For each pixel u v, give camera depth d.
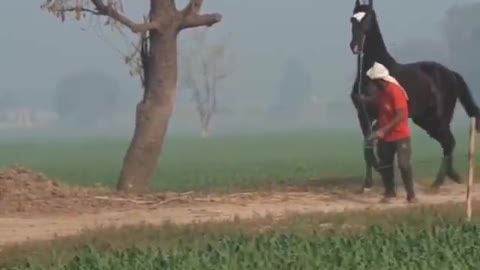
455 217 16.64
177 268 12.53
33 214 18.56
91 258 13.09
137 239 15.00
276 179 30.88
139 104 22.66
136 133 22.61
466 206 17.56
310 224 16.23
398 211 17.31
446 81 22.30
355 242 13.98
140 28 21.97
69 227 17.30
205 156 71.12
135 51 22.66
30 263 13.39
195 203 19.78
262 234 15.02
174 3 22.34
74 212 18.77
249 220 16.77
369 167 20.86
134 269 12.59
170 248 13.80
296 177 35.00
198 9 22.36
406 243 14.09
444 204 18.48
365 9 20.72
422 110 21.94
